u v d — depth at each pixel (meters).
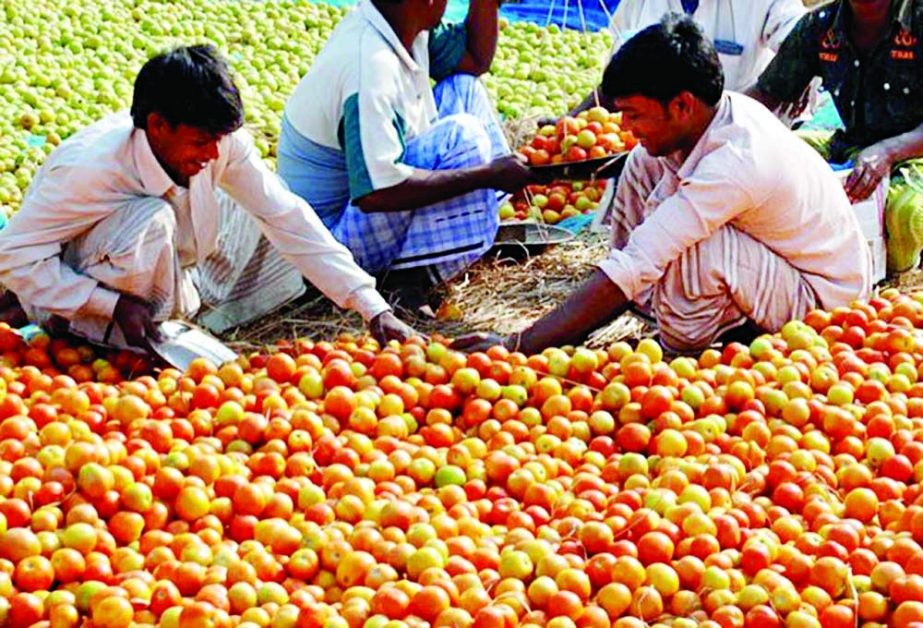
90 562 4.13
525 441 4.93
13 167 7.80
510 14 10.80
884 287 6.69
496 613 3.79
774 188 5.32
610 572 4.05
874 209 6.45
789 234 5.49
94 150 5.24
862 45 6.61
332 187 6.50
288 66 9.73
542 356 5.27
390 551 4.14
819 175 5.54
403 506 4.32
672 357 5.77
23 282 5.30
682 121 5.26
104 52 9.43
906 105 6.60
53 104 8.58
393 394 5.07
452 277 6.54
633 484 4.56
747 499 4.45
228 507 4.43
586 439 4.96
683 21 5.20
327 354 5.41
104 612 3.84
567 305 5.37
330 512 4.41
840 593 4.04
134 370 5.44
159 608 3.90
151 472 4.55
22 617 3.92
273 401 4.95
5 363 5.36
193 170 5.16
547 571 4.04
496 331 6.32
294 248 5.58
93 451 4.44
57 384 5.16
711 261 5.42
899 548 4.12
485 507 4.48
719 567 4.08
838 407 4.95
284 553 4.25
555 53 9.77
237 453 4.73
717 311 5.57
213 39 10.00
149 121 5.06
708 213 5.27
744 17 7.61
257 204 5.52
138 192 5.30
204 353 5.52
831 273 5.65
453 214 6.36
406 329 5.57
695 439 4.78
